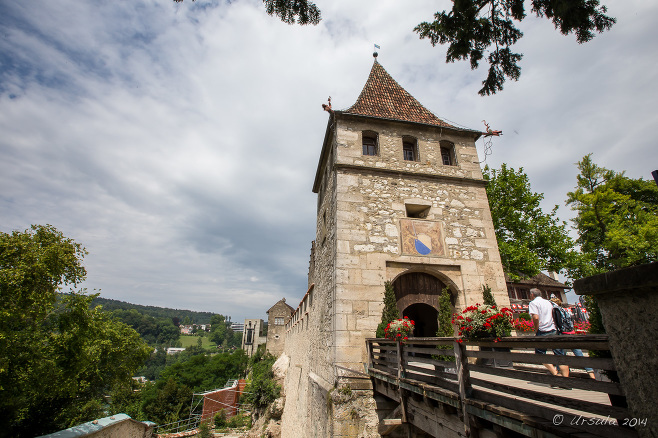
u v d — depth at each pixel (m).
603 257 18.31
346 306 9.67
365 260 10.29
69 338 9.53
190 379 43.34
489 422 4.22
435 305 10.67
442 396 5.00
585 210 18.61
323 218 14.13
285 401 22.33
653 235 15.62
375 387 8.66
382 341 8.12
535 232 16.75
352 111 12.55
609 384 2.63
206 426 26.64
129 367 16.05
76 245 9.05
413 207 11.56
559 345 3.18
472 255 11.09
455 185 12.01
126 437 12.95
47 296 7.97
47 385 8.86
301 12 4.55
